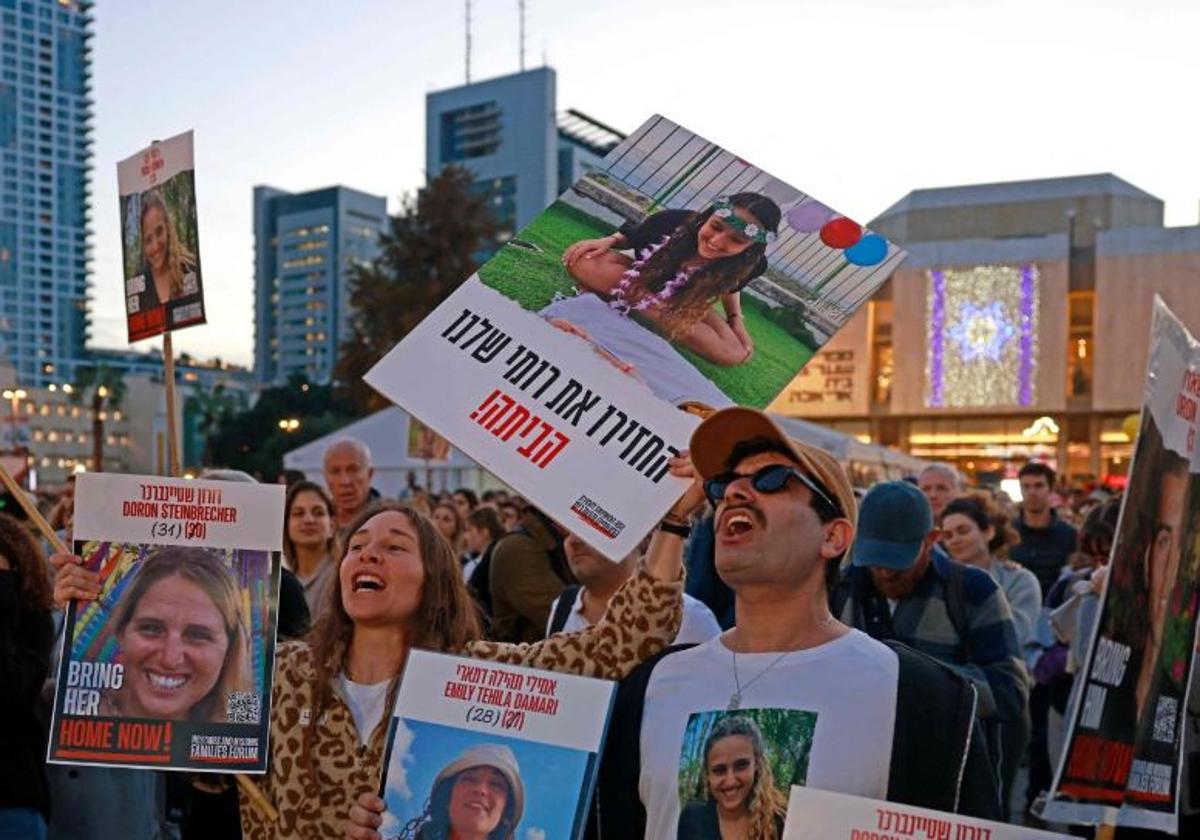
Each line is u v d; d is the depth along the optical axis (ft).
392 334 171.01
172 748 8.47
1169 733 7.59
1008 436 181.06
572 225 8.29
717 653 7.32
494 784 7.24
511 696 7.38
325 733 8.79
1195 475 7.61
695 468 7.40
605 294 8.14
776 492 7.04
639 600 8.21
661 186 8.36
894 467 80.33
